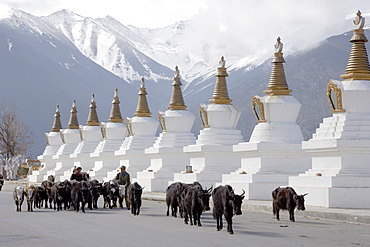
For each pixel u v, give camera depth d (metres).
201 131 55.56
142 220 33.19
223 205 27.30
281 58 48.44
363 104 39.09
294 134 47.47
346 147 37.59
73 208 42.62
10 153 124.06
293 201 32.00
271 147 45.59
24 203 48.38
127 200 41.78
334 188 36.91
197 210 30.27
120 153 69.75
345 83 39.84
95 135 85.94
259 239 24.95
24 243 24.22
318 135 40.34
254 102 48.16
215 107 54.91
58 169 91.75
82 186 39.09
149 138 69.88
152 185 59.12
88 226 30.17
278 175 45.03
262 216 35.09
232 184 46.66
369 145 37.47
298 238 25.28
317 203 37.94
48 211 40.22
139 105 70.62
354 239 25.11
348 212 33.38
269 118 47.75
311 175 40.00
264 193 44.66
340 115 39.84
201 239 24.92
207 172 52.56
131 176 67.25
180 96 63.09
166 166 60.62
